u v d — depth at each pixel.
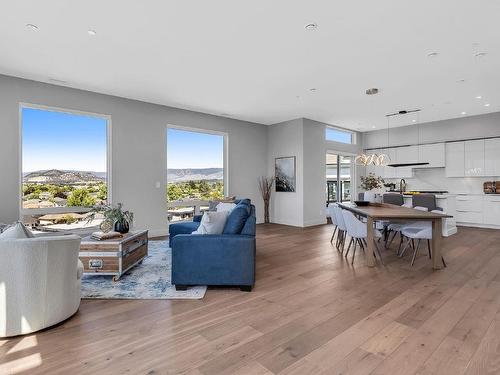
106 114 5.29
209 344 1.97
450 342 1.98
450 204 6.18
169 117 6.13
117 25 2.99
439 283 3.17
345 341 2.00
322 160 7.71
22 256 2.02
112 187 5.36
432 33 3.14
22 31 3.09
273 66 4.04
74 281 2.38
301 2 2.62
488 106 6.14
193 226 4.46
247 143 7.58
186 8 2.70
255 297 2.81
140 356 1.83
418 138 8.02
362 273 3.55
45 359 1.80
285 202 7.59
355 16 2.83
